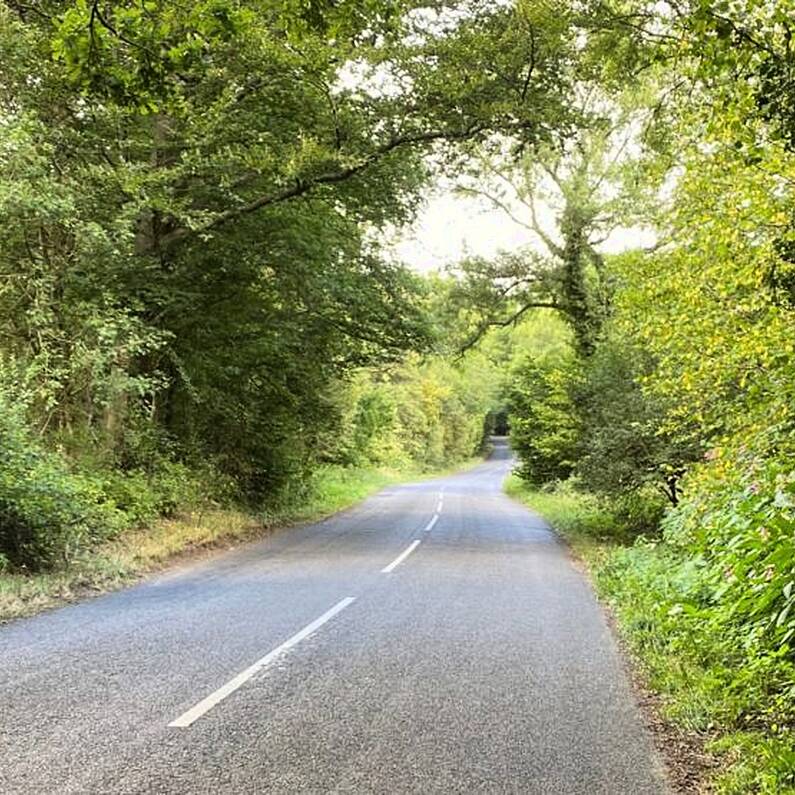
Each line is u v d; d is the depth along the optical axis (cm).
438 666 713
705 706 591
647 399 1571
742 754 492
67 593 1023
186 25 589
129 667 681
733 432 859
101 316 1468
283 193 1720
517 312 3028
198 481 1919
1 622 856
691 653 727
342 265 2098
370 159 1727
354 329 2203
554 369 2548
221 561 1409
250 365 2052
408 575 1281
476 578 1274
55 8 1302
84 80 610
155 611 932
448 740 524
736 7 552
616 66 878
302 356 2155
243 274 1905
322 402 2477
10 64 1383
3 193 1227
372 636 827
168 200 1552
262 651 749
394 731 539
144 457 1781
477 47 1540
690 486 911
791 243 685
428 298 2677
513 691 643
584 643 830
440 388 7556
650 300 929
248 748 500
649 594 1007
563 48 1478
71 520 1147
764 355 730
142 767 465
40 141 1407
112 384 1441
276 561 1426
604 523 2120
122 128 1596
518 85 1617
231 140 1648
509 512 2870
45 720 543
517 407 3709
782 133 588
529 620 944
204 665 693
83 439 1631
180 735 520
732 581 673
